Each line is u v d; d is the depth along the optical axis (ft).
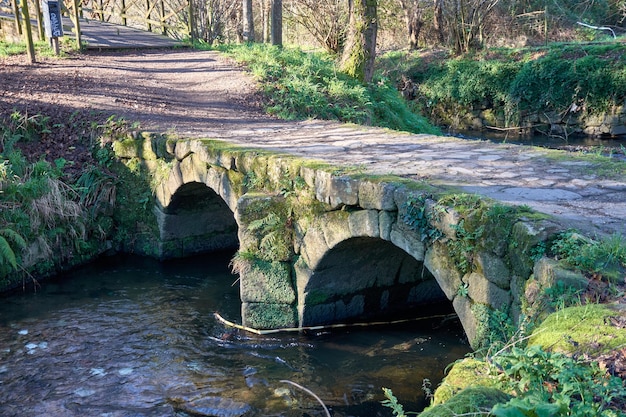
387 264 20.90
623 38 68.90
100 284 25.95
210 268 27.99
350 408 16.33
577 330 8.85
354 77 47.21
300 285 20.33
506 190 15.17
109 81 38.06
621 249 10.63
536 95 62.90
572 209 13.43
